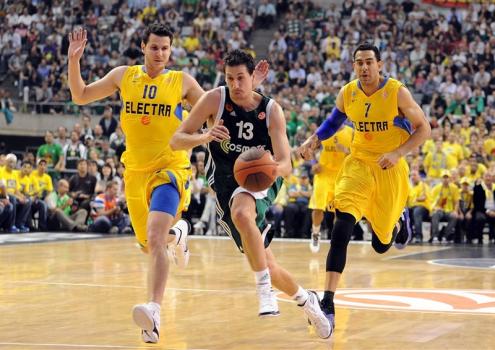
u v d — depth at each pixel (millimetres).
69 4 41031
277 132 7547
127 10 40750
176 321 8867
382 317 9125
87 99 8984
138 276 13680
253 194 7285
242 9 40062
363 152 9375
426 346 7387
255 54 37750
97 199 26047
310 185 25484
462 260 17266
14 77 37969
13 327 8422
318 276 13844
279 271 7508
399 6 37875
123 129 9023
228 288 11961
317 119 29250
